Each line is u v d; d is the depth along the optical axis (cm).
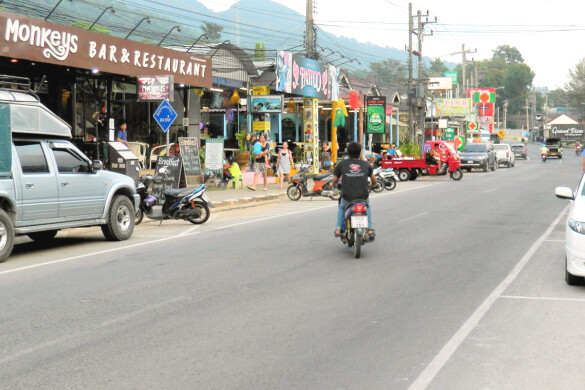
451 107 7712
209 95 3091
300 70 3300
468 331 684
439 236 1409
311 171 3553
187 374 552
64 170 1257
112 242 1356
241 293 861
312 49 3509
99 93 2362
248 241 1338
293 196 2395
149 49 2120
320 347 627
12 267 1068
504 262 1104
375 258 1138
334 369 565
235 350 618
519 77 19650
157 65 2162
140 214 1678
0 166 1126
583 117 14100
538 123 17300
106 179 1347
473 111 8862
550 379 541
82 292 867
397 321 723
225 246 1273
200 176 2453
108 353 608
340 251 1212
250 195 2377
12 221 1147
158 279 952
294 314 752
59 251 1244
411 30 4881
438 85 8650
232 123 3241
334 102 3866
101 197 1329
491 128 10031
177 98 2908
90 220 1307
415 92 5106
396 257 1148
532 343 642
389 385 527
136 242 1350
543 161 6881
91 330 686
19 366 573
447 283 932
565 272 973
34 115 1192
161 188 2031
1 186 1119
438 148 3572
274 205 2200
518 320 730
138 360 588
